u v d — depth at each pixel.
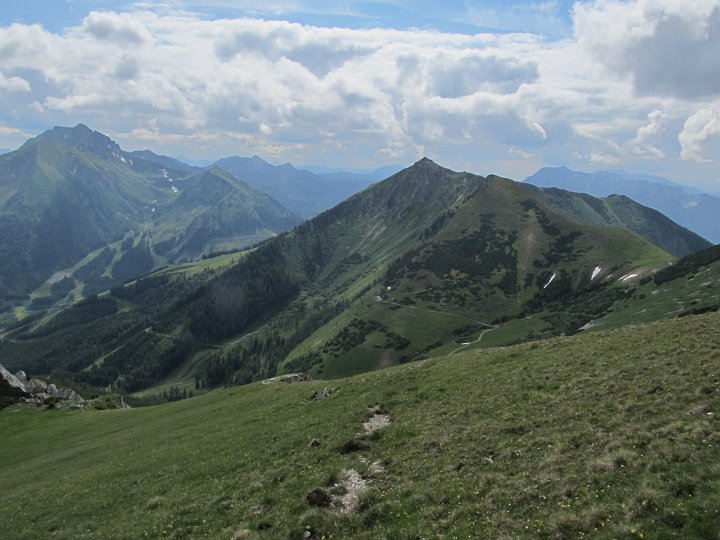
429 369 50.59
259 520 25.62
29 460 63.38
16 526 35.28
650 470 20.97
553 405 32.34
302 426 41.69
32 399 105.94
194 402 75.62
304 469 31.45
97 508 34.75
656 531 17.17
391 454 31.22
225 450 40.81
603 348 41.94
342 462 31.08
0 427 87.62
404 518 22.83
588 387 33.75
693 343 36.69
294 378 78.94
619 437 24.88
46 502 39.44
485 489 23.47
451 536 20.12
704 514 17.34
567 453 24.91
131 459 46.97
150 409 81.31
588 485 21.25
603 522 18.44
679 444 22.30
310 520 24.25
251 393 68.94
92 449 58.50
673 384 30.08
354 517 24.03
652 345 39.06
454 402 38.47
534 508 20.78
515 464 25.53
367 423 39.22
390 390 46.38
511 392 36.97
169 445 49.06
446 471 26.62
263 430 44.28
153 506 32.03
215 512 28.38
